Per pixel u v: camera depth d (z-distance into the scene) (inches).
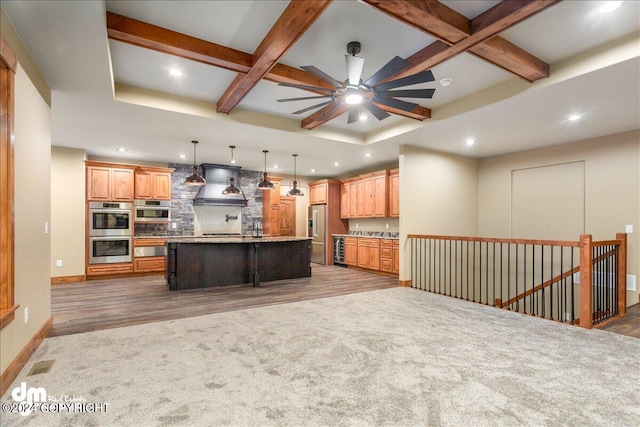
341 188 351.9
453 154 253.4
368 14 97.0
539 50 115.7
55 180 234.2
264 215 342.3
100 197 248.8
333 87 138.9
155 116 163.8
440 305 170.1
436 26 93.7
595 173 202.7
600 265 196.4
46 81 123.3
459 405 78.3
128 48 114.0
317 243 360.2
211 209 314.0
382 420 72.6
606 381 90.0
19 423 71.1
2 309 85.8
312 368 97.2
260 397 81.5
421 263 232.4
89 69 114.8
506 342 118.1
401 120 196.2
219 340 119.3
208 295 195.2
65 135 201.8
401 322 141.0
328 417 73.6
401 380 90.1
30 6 81.7
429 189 238.1
